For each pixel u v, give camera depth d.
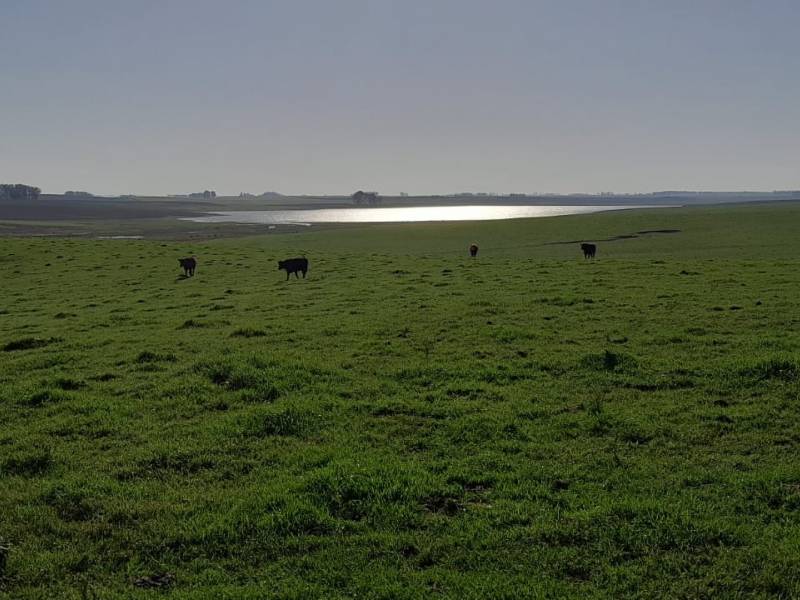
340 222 170.50
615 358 16.03
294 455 10.91
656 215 94.50
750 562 7.70
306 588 7.34
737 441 11.30
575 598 7.12
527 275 34.06
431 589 7.33
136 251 51.25
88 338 20.69
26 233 128.00
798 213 89.19
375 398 13.93
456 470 10.20
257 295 30.38
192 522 8.74
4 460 10.78
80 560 7.94
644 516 8.66
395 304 25.89
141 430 12.25
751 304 22.80
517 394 14.05
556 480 9.97
